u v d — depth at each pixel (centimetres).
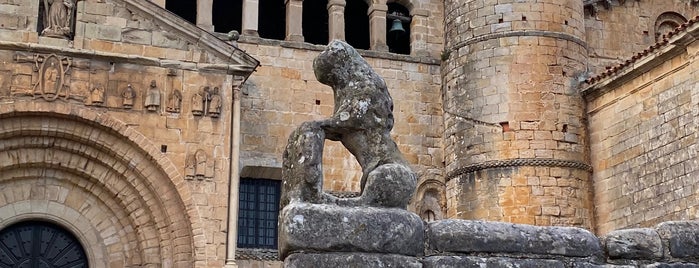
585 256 949
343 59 1008
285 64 3020
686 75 2430
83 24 2544
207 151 2567
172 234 2525
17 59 2462
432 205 3039
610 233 969
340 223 898
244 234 2864
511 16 2927
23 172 2517
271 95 2973
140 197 2555
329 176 2950
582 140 2848
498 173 2803
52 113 2458
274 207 2930
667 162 2478
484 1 2984
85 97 2498
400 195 934
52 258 2559
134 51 2567
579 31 2994
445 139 3034
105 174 2558
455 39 3053
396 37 3291
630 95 2681
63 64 2503
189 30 2616
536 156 2789
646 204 2553
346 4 3484
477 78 2928
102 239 2570
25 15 2500
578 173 2802
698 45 2370
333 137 989
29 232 2555
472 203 2839
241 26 3212
